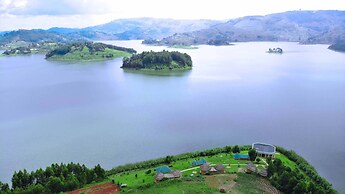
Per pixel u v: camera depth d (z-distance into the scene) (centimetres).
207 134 14038
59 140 13475
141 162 11044
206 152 11569
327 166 10962
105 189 9025
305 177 9719
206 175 9744
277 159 9956
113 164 11169
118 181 9500
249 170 9944
